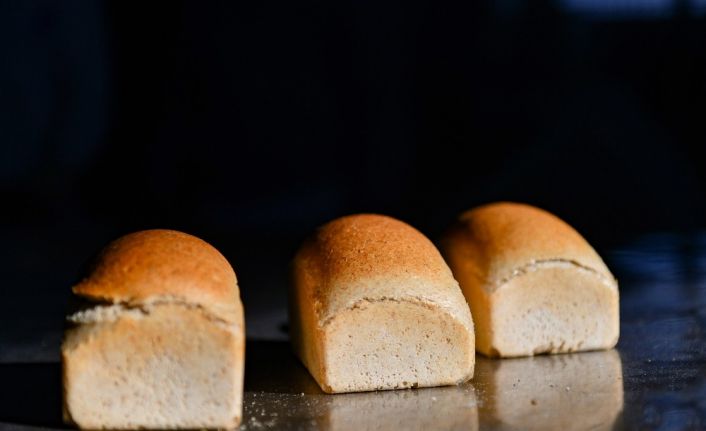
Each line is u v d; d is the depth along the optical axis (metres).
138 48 2.16
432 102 2.21
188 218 2.13
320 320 1.03
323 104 2.22
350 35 2.18
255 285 1.45
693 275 1.43
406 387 1.03
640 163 2.07
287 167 2.25
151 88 2.18
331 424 0.96
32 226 2.04
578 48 2.13
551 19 2.13
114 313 0.95
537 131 2.15
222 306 0.95
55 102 2.13
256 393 1.03
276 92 2.21
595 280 1.12
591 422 0.95
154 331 0.94
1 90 2.09
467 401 1.00
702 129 2.10
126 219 2.13
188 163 2.20
